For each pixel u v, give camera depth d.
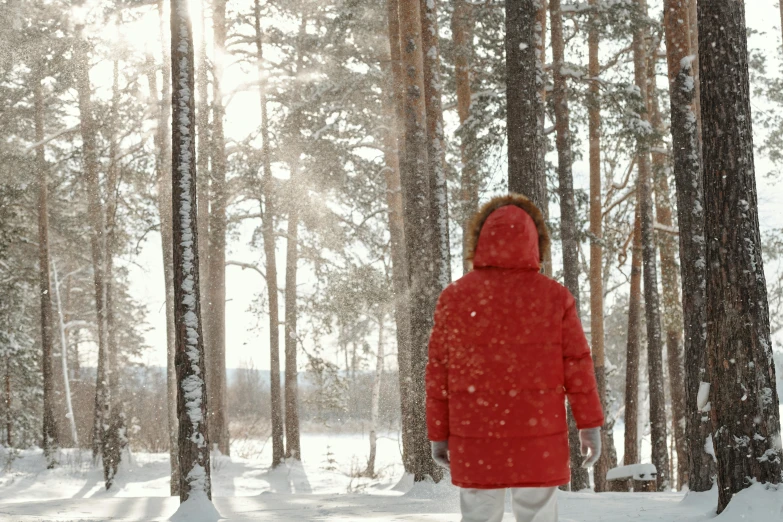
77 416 45.47
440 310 3.14
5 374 29.28
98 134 25.41
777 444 6.00
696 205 9.73
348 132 23.34
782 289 24.53
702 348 9.34
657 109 22.09
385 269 25.30
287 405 28.67
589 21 18.34
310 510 9.65
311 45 23.61
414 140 14.68
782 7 19.62
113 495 22.70
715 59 6.36
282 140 22.81
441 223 14.01
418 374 13.54
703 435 9.05
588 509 8.02
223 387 27.89
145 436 39.59
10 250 28.98
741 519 5.71
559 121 17.52
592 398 3.01
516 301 3.02
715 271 6.21
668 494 10.68
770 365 6.11
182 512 9.45
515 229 3.07
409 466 19.69
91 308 46.91
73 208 32.34
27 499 21.70
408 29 14.88
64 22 23.89
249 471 26.58
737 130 6.25
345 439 45.66
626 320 35.25
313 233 26.53
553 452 2.96
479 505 2.99
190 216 10.34
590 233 18.55
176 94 10.41
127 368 43.78
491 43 18.28
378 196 24.41
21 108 27.25
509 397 2.97
